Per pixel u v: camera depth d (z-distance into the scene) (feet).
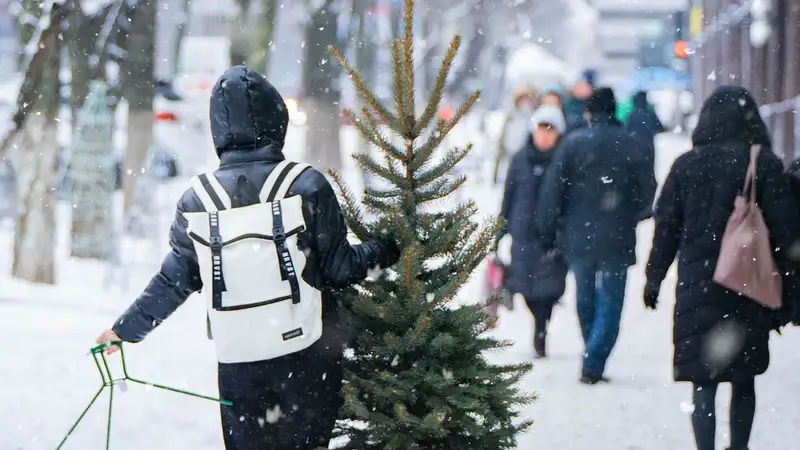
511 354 68.85
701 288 41.57
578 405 54.24
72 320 76.33
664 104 320.09
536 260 66.64
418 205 32.37
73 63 106.32
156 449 45.83
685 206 42.27
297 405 30.45
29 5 88.79
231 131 30.81
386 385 30.96
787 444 46.88
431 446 31.37
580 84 88.53
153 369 61.11
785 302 41.98
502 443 32.22
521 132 117.39
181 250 30.76
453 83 219.41
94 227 109.09
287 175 30.45
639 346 70.85
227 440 31.50
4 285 91.20
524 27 255.29
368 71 181.06
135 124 109.60
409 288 30.63
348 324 31.45
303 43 158.40
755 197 41.37
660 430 49.44
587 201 60.54
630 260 60.13
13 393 54.49
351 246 30.94
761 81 159.12
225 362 30.19
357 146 181.98
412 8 32.27
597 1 426.92
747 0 168.86
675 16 377.50
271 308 29.68
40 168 95.81
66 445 46.01
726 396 56.39
